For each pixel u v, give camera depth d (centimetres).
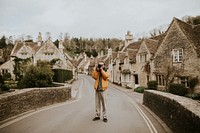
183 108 561
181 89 2192
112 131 627
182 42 2420
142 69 3197
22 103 921
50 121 750
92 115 880
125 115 929
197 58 2247
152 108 1112
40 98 1134
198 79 2228
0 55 6256
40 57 4919
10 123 710
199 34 2450
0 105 736
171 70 2541
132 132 630
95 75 763
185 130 536
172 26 2561
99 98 775
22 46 5116
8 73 4488
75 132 607
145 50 3116
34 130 625
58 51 4997
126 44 4894
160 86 2683
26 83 2033
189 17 5066
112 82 4966
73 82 4772
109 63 5447
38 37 5831
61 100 1501
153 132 646
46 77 2091
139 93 2752
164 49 2662
